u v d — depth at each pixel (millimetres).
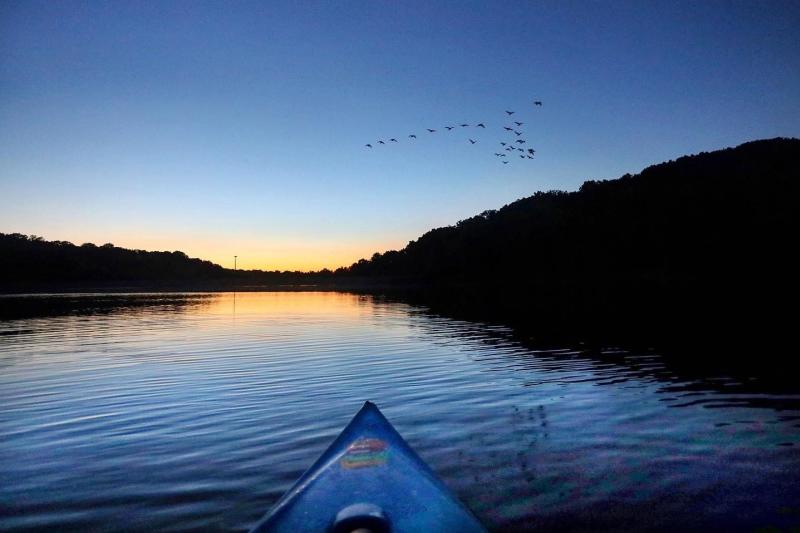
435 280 96250
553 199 90750
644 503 5719
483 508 5648
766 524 5254
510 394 10422
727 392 10234
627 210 68312
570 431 8109
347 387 11344
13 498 6137
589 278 64312
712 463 6773
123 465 7066
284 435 8195
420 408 9547
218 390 11242
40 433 8539
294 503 4797
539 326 22000
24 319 29609
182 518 5570
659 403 9555
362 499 4832
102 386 11797
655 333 18406
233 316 31188
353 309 35906
